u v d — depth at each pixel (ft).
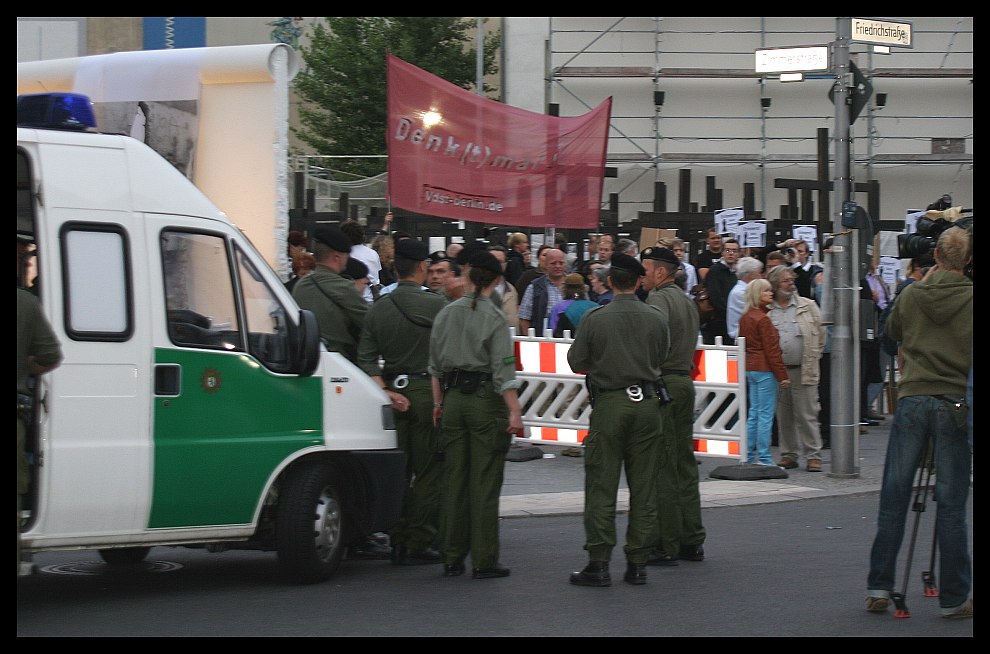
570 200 68.08
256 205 41.68
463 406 34.22
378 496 34.99
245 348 32.58
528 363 60.18
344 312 37.40
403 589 33.06
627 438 33.55
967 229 29.99
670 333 36.96
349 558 38.63
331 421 34.04
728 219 72.95
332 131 141.08
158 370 30.78
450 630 28.19
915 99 138.62
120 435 30.12
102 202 30.32
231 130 41.78
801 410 55.52
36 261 29.32
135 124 42.65
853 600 31.35
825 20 136.67
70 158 30.01
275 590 32.96
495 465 34.47
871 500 48.93
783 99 137.28
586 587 33.24
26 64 44.16
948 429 28.50
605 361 33.50
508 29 138.62
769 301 54.03
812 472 55.42
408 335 36.60
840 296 53.26
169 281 31.24
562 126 67.36
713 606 30.78
